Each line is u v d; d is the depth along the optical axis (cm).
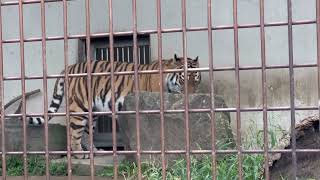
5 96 1062
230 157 665
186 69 390
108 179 753
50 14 1041
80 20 1027
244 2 961
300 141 657
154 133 815
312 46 945
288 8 376
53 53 1041
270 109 382
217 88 962
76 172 844
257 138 717
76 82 966
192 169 619
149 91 911
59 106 990
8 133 959
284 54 948
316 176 635
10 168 870
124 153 402
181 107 805
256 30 956
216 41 970
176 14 988
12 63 1059
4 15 1062
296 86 940
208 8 383
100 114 407
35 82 1045
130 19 1012
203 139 801
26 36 1048
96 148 1027
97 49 1041
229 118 812
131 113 399
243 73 957
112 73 402
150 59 1001
